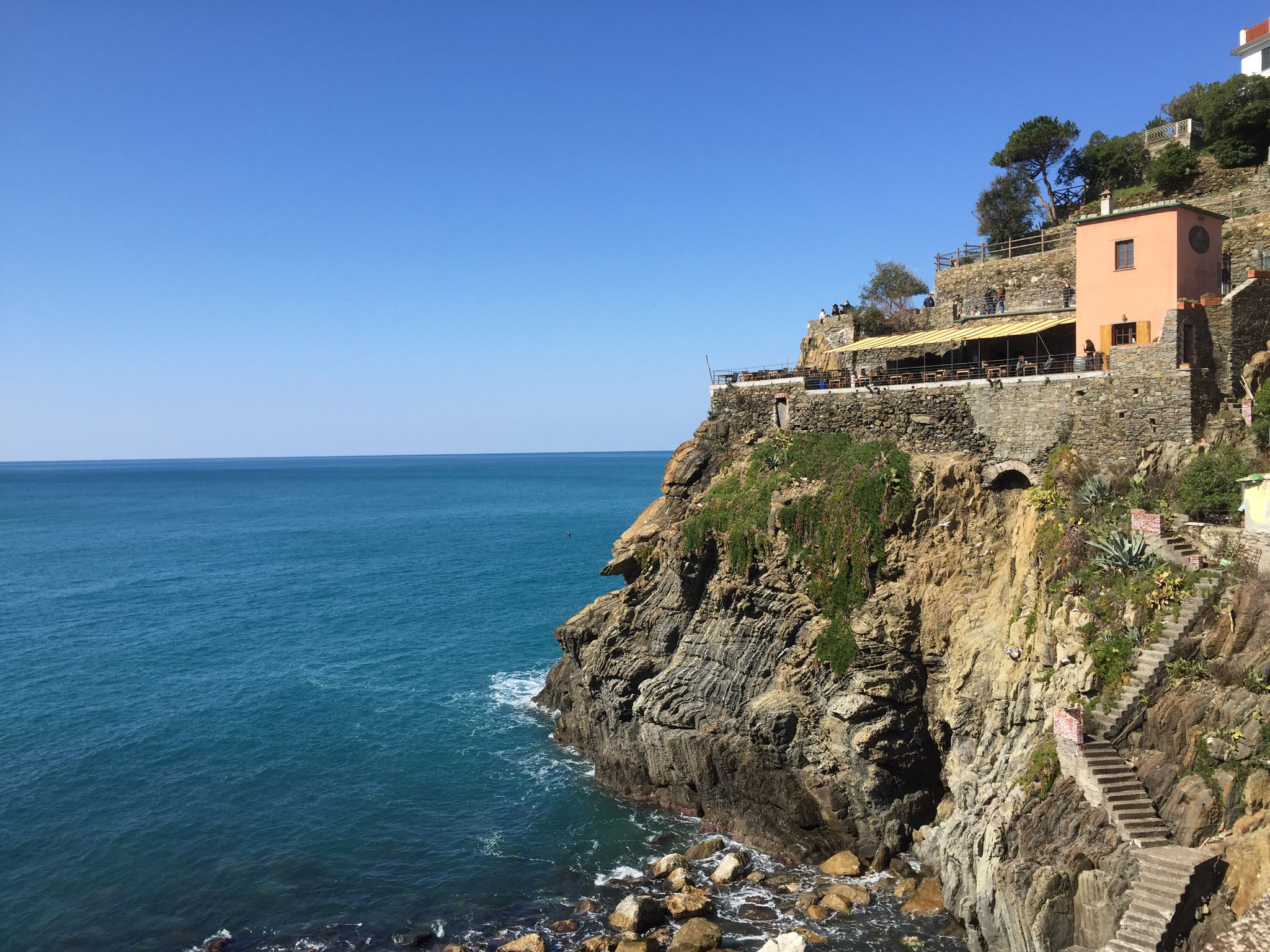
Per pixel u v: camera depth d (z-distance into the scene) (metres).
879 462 41.69
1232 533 29.41
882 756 37.22
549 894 35.25
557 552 126.38
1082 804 26.48
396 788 45.34
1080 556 32.34
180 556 128.25
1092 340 39.69
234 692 60.72
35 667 66.88
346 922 33.47
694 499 51.38
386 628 79.44
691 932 30.78
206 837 40.00
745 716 41.72
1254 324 36.50
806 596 41.56
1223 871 23.08
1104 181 59.50
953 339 45.47
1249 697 24.92
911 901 32.50
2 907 34.34
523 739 52.28
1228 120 49.91
